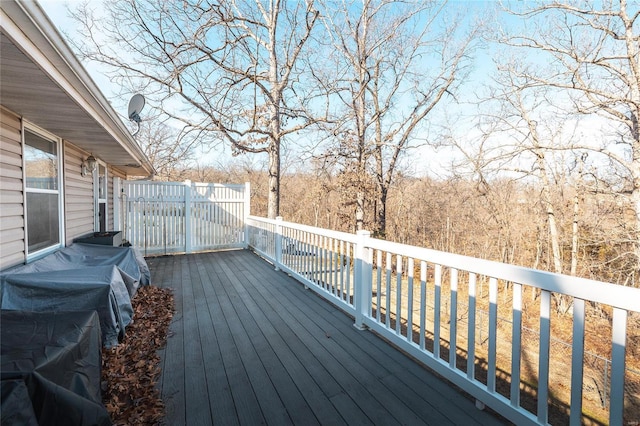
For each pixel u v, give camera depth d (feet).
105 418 5.12
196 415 6.49
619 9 23.20
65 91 7.84
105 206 20.76
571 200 29.81
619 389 4.52
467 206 41.96
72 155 14.67
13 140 9.62
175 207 26.43
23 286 8.43
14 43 5.50
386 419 6.35
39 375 4.27
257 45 30.01
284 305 13.41
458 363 13.92
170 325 11.22
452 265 7.13
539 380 5.48
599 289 4.64
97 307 8.86
